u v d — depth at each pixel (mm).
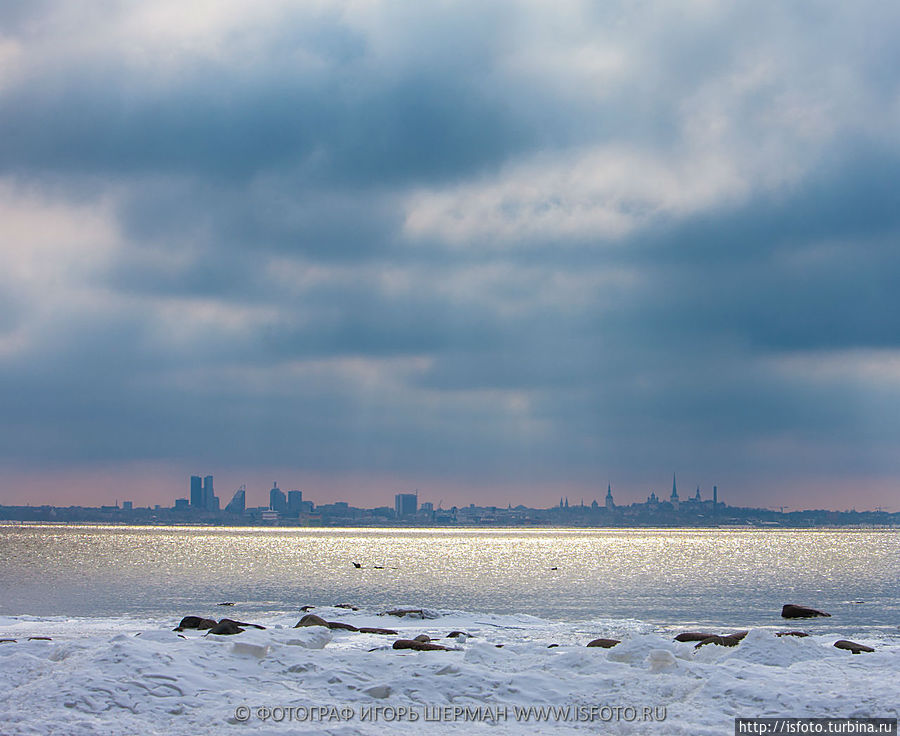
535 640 27016
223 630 22172
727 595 64375
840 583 78562
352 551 170250
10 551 151000
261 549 176625
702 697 14578
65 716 13359
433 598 61188
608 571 99562
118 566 105312
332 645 24281
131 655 16062
